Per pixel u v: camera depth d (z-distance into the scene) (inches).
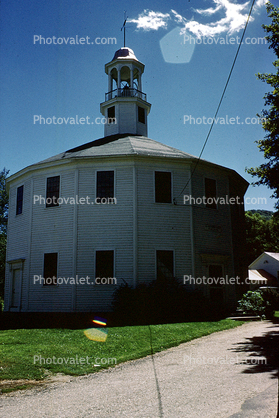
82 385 261.0
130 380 267.9
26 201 834.2
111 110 1021.8
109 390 242.5
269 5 630.5
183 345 422.0
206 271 762.8
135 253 708.7
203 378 260.5
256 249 2187.5
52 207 776.3
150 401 211.8
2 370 293.3
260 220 2240.4
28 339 408.8
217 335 494.3
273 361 309.4
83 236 730.2
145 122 1024.9
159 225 738.2
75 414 195.9
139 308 641.0
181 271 730.8
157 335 460.8
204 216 794.2
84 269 716.0
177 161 780.6
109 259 715.4
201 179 809.5
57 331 461.4
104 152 776.9
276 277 1857.8
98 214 736.3
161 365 316.8
